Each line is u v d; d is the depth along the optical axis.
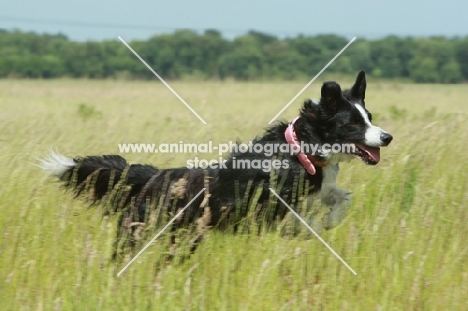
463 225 9.63
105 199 9.40
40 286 7.80
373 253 8.52
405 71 59.84
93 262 8.01
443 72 60.34
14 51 68.31
